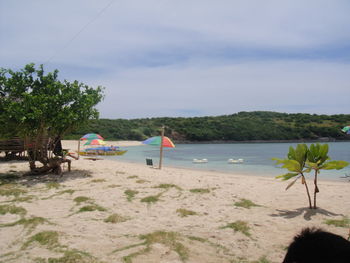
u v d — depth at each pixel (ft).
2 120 36.76
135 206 24.90
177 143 342.23
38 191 30.89
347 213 22.75
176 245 15.52
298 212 23.17
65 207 24.18
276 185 37.27
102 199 27.30
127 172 48.19
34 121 38.04
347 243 2.99
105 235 17.22
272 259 14.06
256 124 394.93
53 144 44.19
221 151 171.53
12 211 22.48
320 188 35.19
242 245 15.92
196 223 20.12
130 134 305.32
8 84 37.29
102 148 115.55
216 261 13.76
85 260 13.50
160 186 34.53
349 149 183.62
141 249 14.97
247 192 31.91
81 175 42.32
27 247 15.25
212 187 34.86
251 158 113.19
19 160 61.05
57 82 38.75
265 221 20.63
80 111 39.96
